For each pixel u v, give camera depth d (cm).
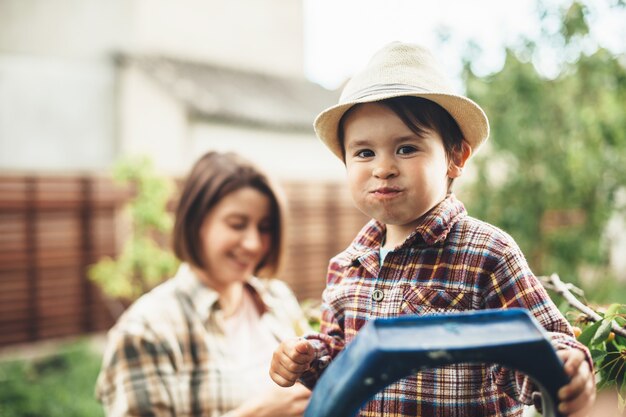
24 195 588
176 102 940
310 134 1084
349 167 98
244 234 169
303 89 1262
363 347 65
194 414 158
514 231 421
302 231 761
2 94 955
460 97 95
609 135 408
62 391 471
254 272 186
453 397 90
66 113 1006
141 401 152
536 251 428
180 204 173
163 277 618
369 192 94
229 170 170
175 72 1041
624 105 409
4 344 583
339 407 65
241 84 1129
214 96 996
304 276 764
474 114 98
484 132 101
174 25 1195
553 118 423
